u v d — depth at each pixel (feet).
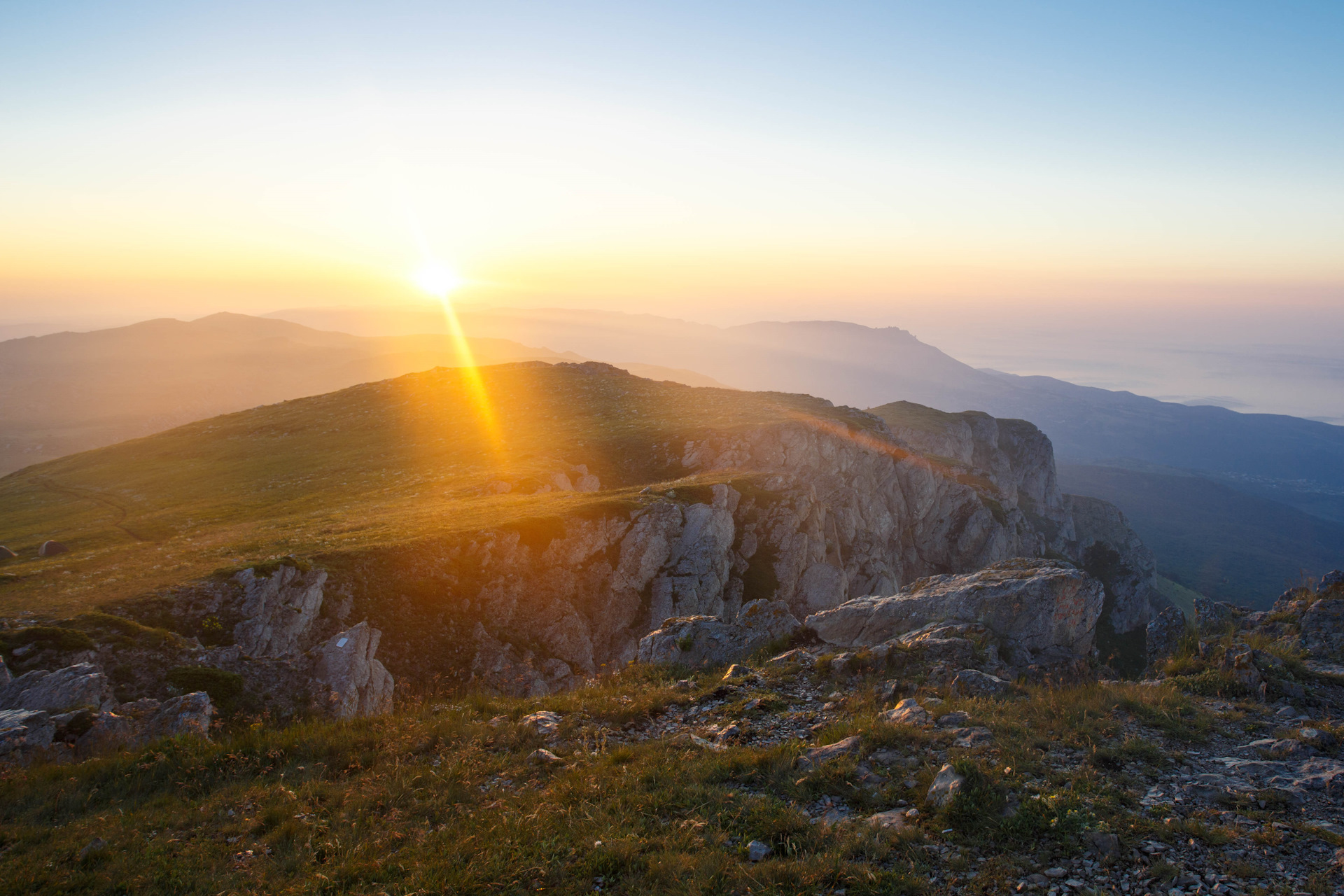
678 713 52.42
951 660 57.88
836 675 57.41
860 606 70.13
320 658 90.68
